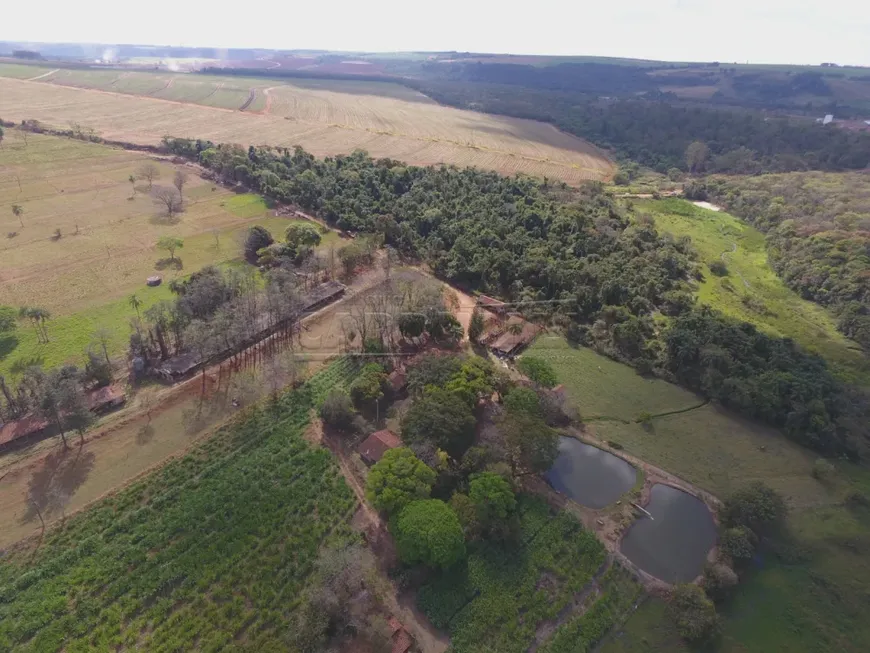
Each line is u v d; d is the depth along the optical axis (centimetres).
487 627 5772
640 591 6331
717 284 13638
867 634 5991
